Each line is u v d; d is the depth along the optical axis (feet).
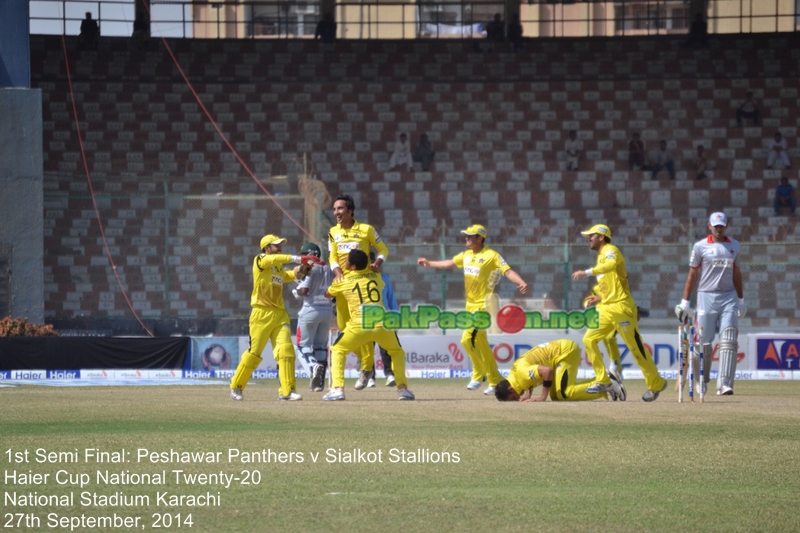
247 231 370.94
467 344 166.71
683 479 80.18
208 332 317.22
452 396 161.99
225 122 444.14
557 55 465.47
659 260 344.69
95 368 240.32
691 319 171.73
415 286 326.85
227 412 127.34
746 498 72.59
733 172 429.38
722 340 167.32
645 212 406.21
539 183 427.74
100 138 431.84
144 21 458.91
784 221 397.39
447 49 467.93
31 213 279.90
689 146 441.68
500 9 506.48
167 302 316.60
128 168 426.92
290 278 147.02
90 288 363.97
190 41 460.96
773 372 239.09
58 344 237.86
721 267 164.86
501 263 164.25
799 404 144.15
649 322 334.24
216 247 370.12
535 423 116.16
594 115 450.71
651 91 454.81
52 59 445.37
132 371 242.17
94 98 440.86
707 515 66.69
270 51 463.01
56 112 434.71
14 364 235.40
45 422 116.16
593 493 74.13
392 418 120.78
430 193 420.77
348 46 467.11
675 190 421.18
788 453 93.25
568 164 431.84
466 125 449.06
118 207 382.22
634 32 549.95
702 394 149.69
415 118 450.71
